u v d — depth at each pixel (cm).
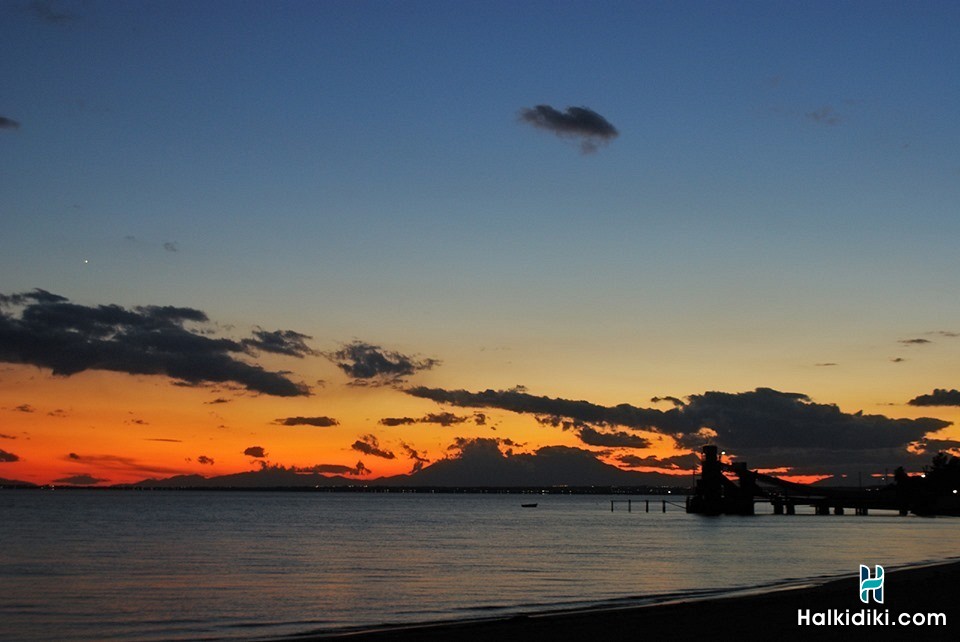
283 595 6203
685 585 6712
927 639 3516
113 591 6450
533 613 4866
